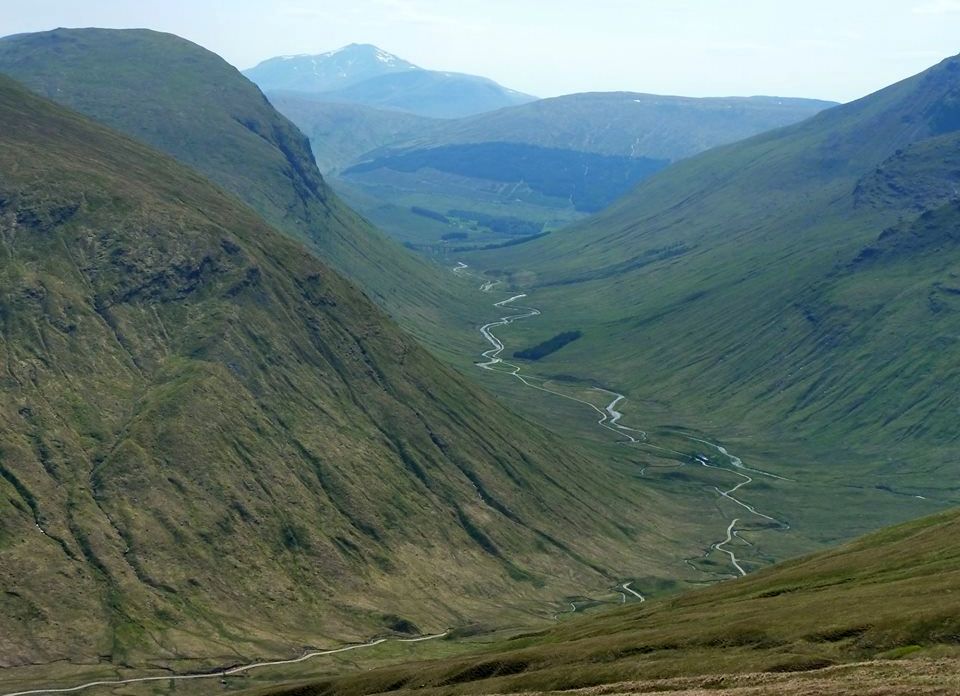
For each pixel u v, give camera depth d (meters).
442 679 169.25
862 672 117.00
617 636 167.88
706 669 138.12
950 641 128.12
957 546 177.75
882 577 171.38
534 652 167.62
